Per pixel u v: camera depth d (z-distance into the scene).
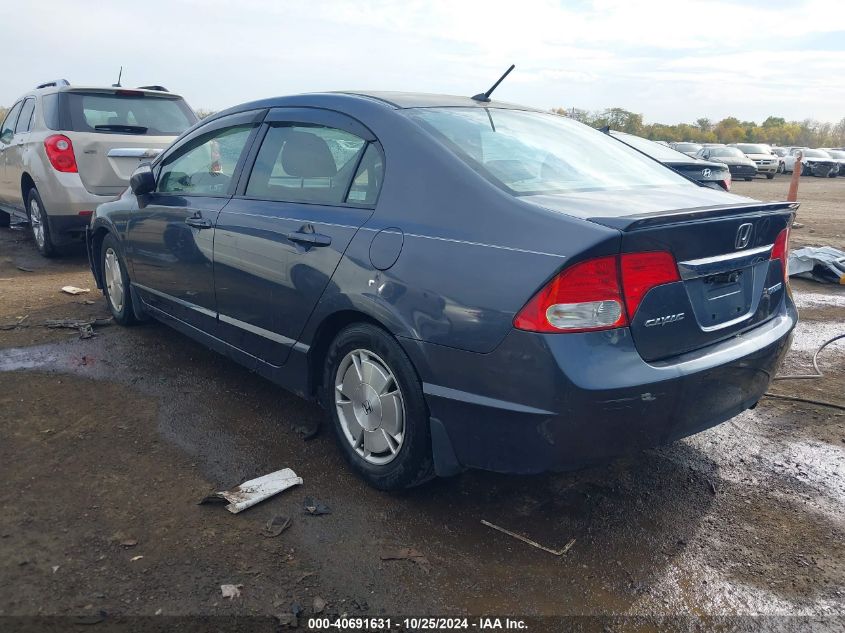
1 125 9.06
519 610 2.37
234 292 3.71
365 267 2.89
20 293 6.23
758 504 3.08
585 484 3.21
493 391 2.51
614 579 2.55
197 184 4.16
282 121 3.64
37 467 3.18
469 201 2.68
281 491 3.04
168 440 3.50
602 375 2.36
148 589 2.39
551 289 2.35
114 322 5.38
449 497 3.05
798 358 5.09
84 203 7.02
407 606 2.37
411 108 3.21
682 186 3.32
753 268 2.94
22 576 2.43
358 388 3.10
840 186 27.12
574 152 3.34
